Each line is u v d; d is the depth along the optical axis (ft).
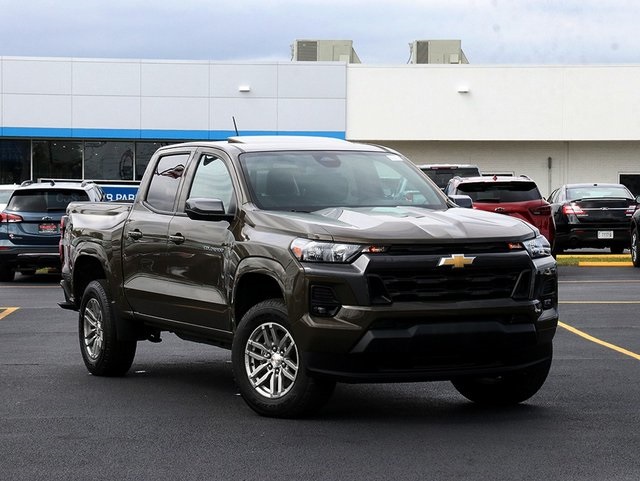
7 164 139.44
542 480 20.88
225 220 28.91
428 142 143.23
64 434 25.50
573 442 24.16
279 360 26.89
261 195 28.91
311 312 25.52
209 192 30.68
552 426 26.02
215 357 39.09
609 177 144.05
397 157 31.91
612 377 33.60
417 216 27.25
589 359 37.55
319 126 139.13
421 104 139.64
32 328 47.65
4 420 27.25
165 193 32.60
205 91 137.59
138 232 32.71
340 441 24.45
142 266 32.53
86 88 136.46
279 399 26.78
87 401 29.94
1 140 139.03
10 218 74.02
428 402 29.60
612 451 23.25
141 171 140.15
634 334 44.73
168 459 22.86
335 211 27.89
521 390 28.27
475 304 25.45
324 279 25.32
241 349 27.40
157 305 31.76
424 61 160.04
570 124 139.74
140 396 30.73
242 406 29.01
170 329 31.89
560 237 90.02
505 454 23.04
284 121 138.72
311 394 26.27
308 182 29.60
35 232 74.23
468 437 24.79
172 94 137.28
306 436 24.99
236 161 29.94
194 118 137.69
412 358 25.43
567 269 83.82
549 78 139.44
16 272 88.69
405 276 25.23
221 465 22.30
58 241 74.18
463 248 25.63
